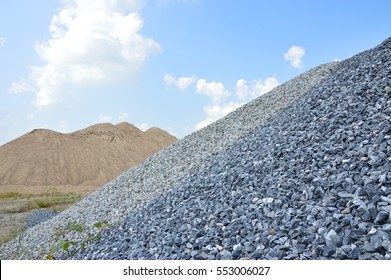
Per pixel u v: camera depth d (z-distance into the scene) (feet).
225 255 14.62
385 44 41.22
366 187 15.78
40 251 29.68
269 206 18.15
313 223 14.66
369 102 26.81
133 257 17.79
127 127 349.82
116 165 277.64
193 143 53.52
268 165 24.63
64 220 41.04
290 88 56.90
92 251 22.56
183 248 16.69
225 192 23.32
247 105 62.28
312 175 19.48
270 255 13.60
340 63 57.88
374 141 20.65
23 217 63.05
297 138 27.32
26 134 285.02
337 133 23.93
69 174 247.09
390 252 11.55
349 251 12.11
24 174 232.73
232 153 34.53
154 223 22.65
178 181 34.42
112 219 30.60
